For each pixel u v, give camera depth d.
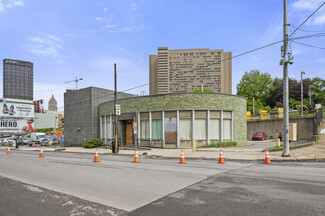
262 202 5.64
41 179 9.42
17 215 5.37
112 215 5.13
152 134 23.25
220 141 22.34
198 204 5.62
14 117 54.78
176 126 22.12
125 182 8.24
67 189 7.58
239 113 23.95
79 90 32.09
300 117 36.81
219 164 12.13
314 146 18.67
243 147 21.16
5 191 7.60
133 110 24.70
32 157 18.95
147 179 8.61
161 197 6.31
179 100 22.20
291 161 12.70
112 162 14.12
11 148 35.53
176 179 8.45
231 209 5.21
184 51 160.62
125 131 26.80
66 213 5.37
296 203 5.52
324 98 60.50
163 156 16.61
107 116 28.41
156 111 23.12
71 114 33.53
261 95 65.25
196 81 157.88
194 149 19.66
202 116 22.05
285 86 14.05
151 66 164.62
